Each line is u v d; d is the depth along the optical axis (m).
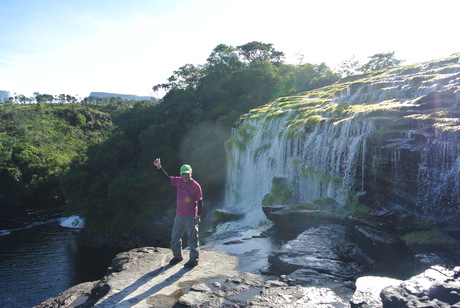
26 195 59.12
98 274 32.03
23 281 29.86
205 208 37.19
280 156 21.66
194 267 8.58
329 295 6.82
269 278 8.16
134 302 6.79
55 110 110.31
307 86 42.31
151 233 40.56
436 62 20.56
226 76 59.81
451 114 11.88
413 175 11.23
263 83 52.09
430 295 5.29
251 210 23.61
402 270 8.91
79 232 45.44
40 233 45.22
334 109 19.39
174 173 43.50
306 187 17.81
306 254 9.22
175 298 6.95
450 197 10.00
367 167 13.41
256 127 28.86
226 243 12.05
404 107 14.21
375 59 48.09
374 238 9.59
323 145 17.16
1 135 81.94
